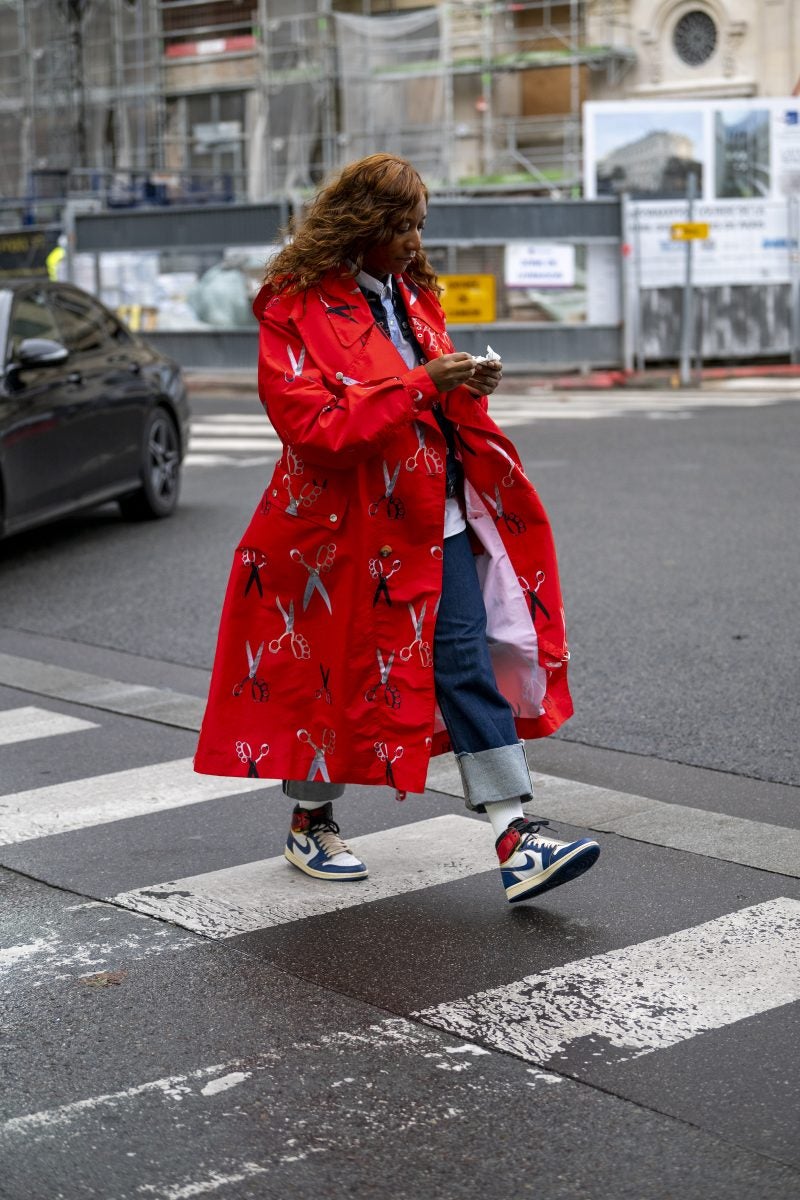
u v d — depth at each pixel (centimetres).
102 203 3231
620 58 3472
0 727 620
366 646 394
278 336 387
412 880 436
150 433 1106
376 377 379
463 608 396
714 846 459
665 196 2472
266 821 495
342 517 391
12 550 1030
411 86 3603
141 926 405
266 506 401
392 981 366
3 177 3988
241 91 3756
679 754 560
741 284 2530
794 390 2230
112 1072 322
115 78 3872
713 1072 316
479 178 3491
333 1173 280
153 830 488
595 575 887
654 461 1372
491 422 392
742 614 780
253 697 407
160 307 2598
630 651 714
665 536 1003
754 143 2844
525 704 411
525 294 2469
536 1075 316
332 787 435
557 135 3512
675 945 384
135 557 988
